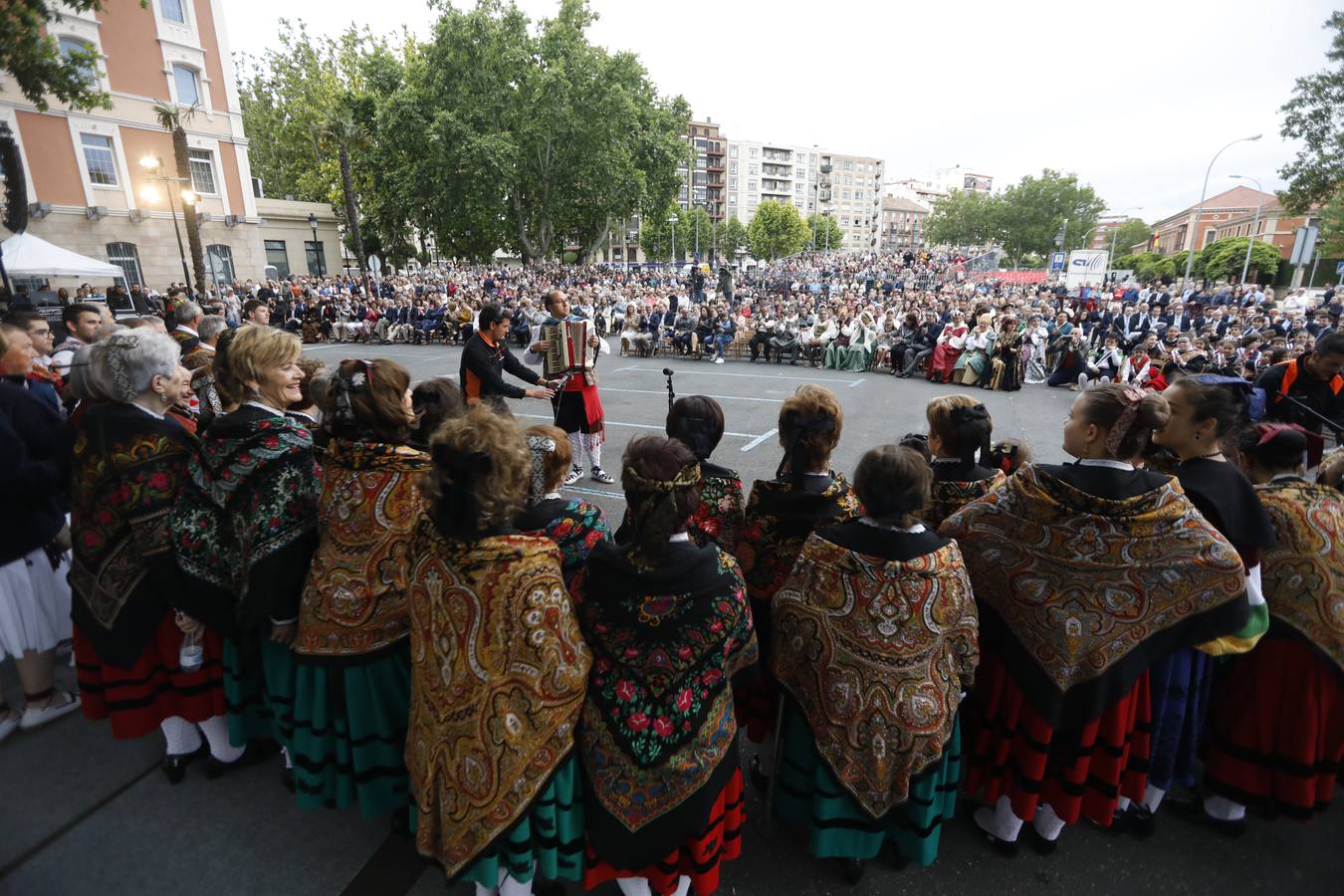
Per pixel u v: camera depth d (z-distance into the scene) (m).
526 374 5.53
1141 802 2.24
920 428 8.55
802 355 15.05
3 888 2.04
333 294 25.16
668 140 41.78
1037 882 2.12
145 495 2.14
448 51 34.72
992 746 2.21
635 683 1.68
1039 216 103.06
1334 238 42.50
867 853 2.02
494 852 1.68
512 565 1.57
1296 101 28.86
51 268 15.23
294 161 43.25
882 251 146.12
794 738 2.09
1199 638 1.92
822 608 1.88
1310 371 3.94
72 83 9.84
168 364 2.24
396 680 2.12
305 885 2.08
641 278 44.97
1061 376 12.44
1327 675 2.11
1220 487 2.07
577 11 36.94
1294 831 2.34
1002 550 2.03
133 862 2.15
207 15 26.59
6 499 2.51
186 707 2.38
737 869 2.15
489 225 39.62
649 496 1.58
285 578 2.01
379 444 2.00
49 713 2.80
